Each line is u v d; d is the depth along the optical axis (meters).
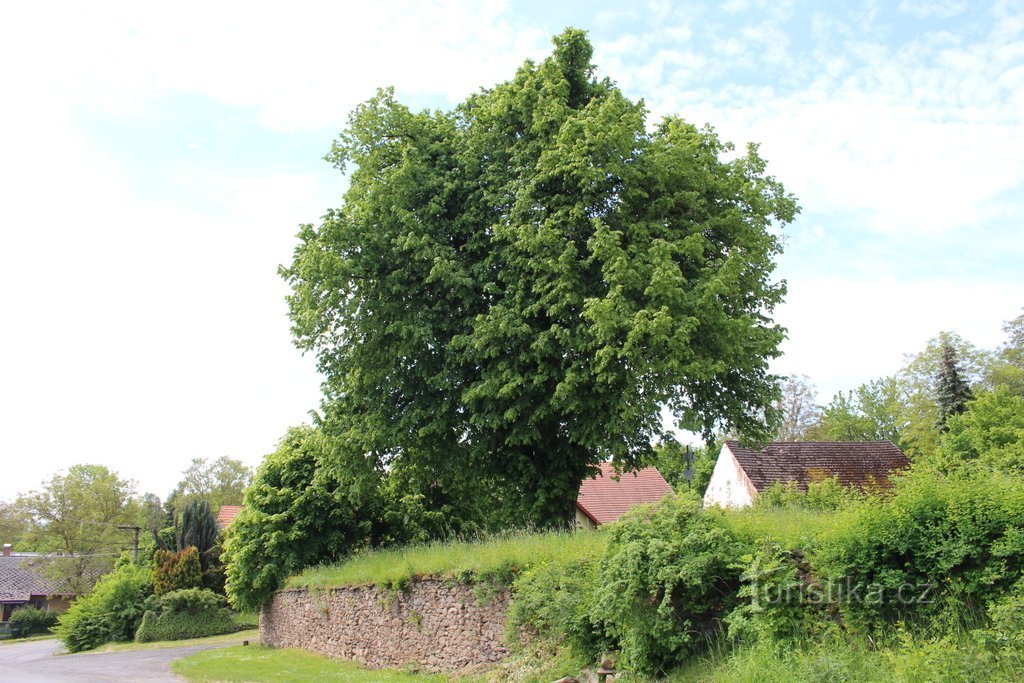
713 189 21.09
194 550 42.31
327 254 19.38
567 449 21.36
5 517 67.62
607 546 11.02
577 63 21.91
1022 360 51.09
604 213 19.98
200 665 21.69
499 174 20.72
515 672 12.58
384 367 20.48
